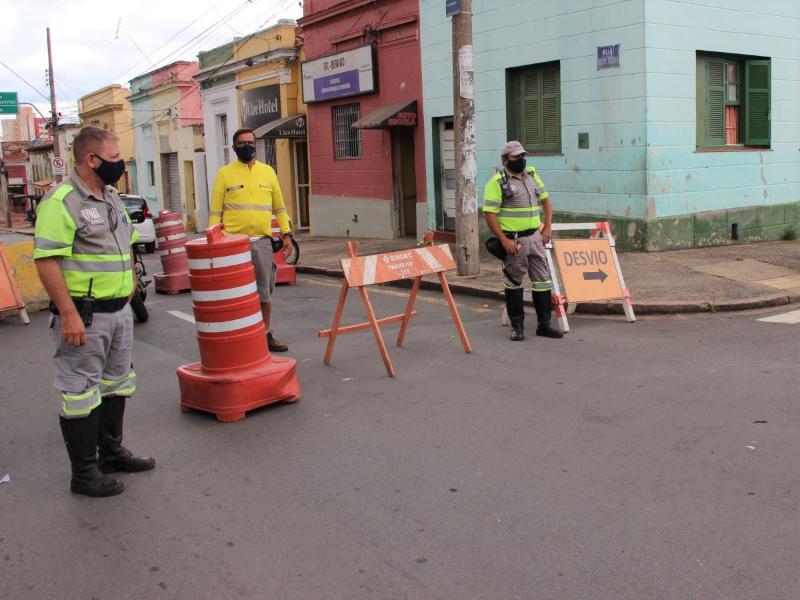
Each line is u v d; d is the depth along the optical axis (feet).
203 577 11.91
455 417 18.48
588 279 27.84
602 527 12.82
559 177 43.39
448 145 52.39
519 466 15.43
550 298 26.13
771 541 12.11
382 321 24.58
